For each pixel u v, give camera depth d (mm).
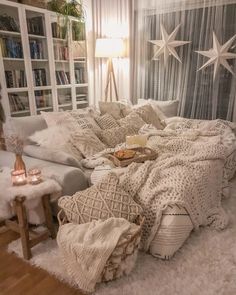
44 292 1465
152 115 3307
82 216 1610
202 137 2791
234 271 1559
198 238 1871
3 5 2779
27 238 1682
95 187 1728
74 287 1486
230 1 3098
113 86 4156
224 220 2006
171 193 1670
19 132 2371
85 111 2904
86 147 2383
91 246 1380
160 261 1663
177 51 3557
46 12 3178
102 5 3889
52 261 1671
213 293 1414
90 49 4035
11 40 2920
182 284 1474
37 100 3273
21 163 1788
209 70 3393
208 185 2002
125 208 1639
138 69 3920
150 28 3711
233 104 3303
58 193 1810
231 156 2617
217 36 3230
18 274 1593
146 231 1716
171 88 3717
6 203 1817
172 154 2268
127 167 1961
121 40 3721
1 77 2809
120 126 2906
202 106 3535
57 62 3479
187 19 3410
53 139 2299
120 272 1498
